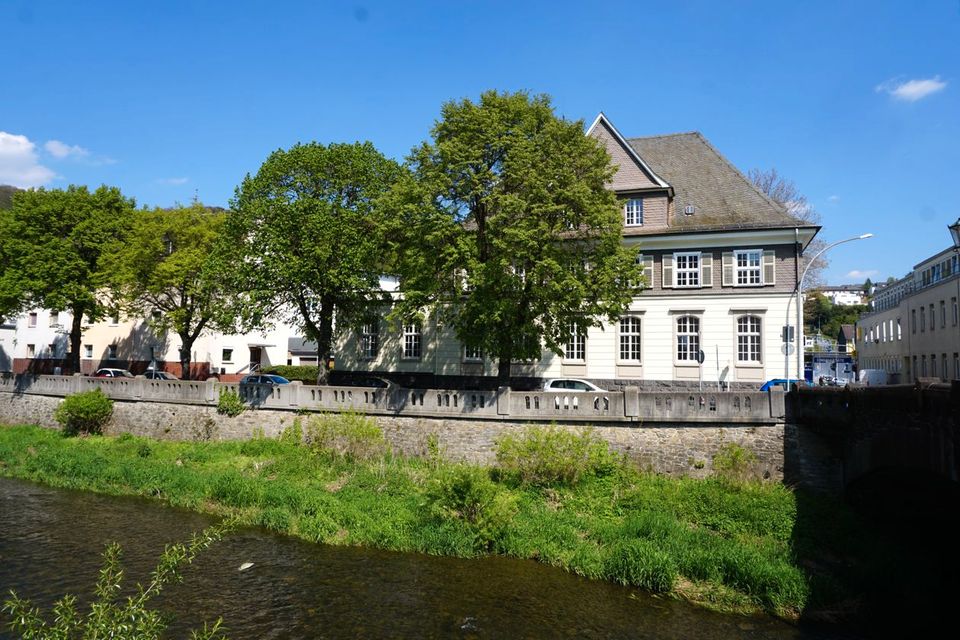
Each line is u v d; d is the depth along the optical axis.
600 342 31.09
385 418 22.67
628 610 12.45
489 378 32.53
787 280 28.30
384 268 28.86
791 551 14.56
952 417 11.02
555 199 21.59
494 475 19.61
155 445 25.67
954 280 33.91
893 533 16.16
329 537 16.22
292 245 26.16
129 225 35.25
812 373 38.12
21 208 33.38
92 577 13.69
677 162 33.19
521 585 13.54
